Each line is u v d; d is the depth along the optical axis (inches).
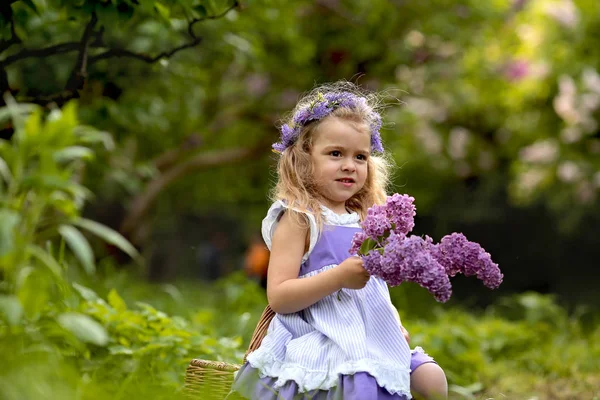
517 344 355.9
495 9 567.8
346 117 177.8
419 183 691.4
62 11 254.2
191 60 387.5
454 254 153.7
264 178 697.6
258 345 172.9
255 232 1027.9
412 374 169.0
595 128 552.1
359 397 154.9
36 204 134.6
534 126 625.3
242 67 503.5
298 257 172.6
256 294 443.8
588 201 577.6
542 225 733.3
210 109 562.6
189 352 219.9
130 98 373.7
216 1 226.8
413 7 546.9
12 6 236.5
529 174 587.5
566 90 546.9
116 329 208.8
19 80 315.9
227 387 174.4
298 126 180.5
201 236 1197.7
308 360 161.6
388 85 555.5
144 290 460.4
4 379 125.9
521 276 755.4
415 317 475.2
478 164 685.3
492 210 755.4
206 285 671.8
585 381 292.5
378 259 148.6
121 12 217.8
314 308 168.9
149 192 550.9
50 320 155.2
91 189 502.3
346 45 538.0
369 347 164.1
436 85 595.2
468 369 291.4
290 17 464.4
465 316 447.2
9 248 123.3
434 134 589.0
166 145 506.6
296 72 544.4
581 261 714.2
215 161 559.5
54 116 138.6
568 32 578.6
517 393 268.7
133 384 179.0
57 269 134.3
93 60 233.9
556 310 427.5
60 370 139.9
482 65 605.9
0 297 126.3
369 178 191.5
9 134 212.8
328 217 175.6
